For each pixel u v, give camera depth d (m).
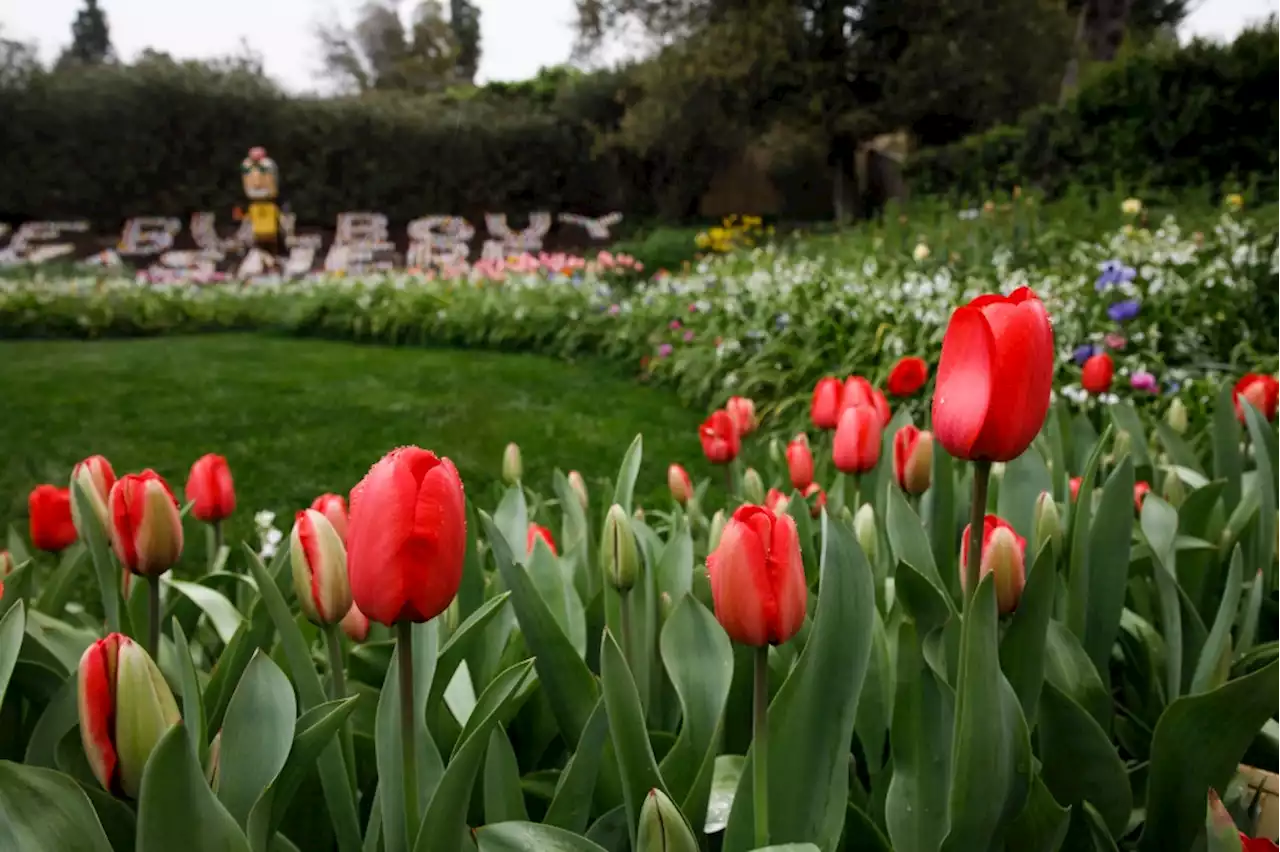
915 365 2.15
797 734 1.04
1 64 18.95
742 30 15.88
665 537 2.92
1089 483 1.40
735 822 1.07
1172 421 2.53
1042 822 1.10
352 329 11.38
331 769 1.16
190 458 6.00
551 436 6.27
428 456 0.94
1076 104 10.91
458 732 1.35
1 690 0.98
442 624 1.47
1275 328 4.82
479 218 21.34
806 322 6.35
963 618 1.00
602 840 1.16
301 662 1.20
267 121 19.98
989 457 0.98
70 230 19.22
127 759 0.89
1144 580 1.78
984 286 5.71
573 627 1.54
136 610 1.61
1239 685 1.09
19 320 11.66
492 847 0.94
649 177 21.44
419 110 21.11
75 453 6.14
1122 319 4.68
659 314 8.51
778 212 20.58
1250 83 9.67
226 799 1.00
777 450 2.65
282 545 1.70
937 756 1.14
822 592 1.03
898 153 18.16
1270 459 1.71
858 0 15.80
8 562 1.82
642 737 1.03
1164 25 19.09
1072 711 1.17
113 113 19.12
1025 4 15.44
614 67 21.67
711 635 1.22
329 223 20.58
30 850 0.81
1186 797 1.18
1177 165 9.88
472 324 10.55
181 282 13.82
